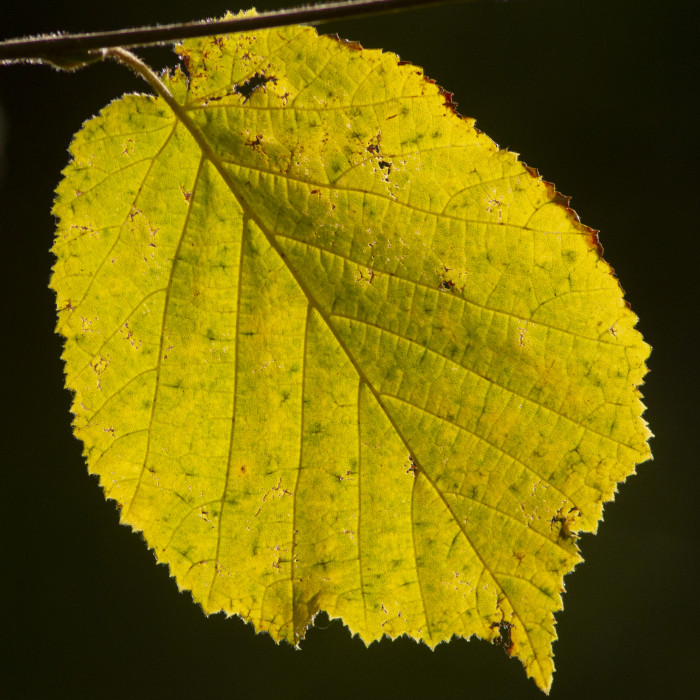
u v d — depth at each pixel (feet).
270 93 1.76
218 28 1.67
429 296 1.77
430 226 1.76
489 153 1.76
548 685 1.77
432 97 1.75
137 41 1.68
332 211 1.77
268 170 1.77
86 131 1.76
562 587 1.77
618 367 1.76
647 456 1.76
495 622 1.77
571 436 1.77
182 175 1.77
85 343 1.77
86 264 1.77
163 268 1.77
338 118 1.76
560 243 1.76
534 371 1.77
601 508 1.77
